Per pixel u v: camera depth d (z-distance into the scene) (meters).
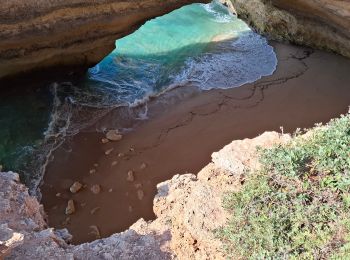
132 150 10.59
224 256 5.04
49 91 12.27
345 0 12.13
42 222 6.36
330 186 5.12
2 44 10.77
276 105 12.02
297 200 5.06
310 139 5.95
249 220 5.10
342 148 5.48
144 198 9.38
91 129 11.25
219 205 5.61
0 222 5.67
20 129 11.17
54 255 5.39
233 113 11.76
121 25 11.95
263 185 5.30
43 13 10.65
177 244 5.61
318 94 12.40
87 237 8.57
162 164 10.22
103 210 9.14
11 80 11.94
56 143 10.79
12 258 5.27
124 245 5.81
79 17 11.16
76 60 12.36
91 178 9.88
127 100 12.28
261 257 4.62
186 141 10.84
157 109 11.99
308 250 4.62
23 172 10.01
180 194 6.27
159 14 12.36
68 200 9.34
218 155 6.34
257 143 6.41
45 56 11.70
